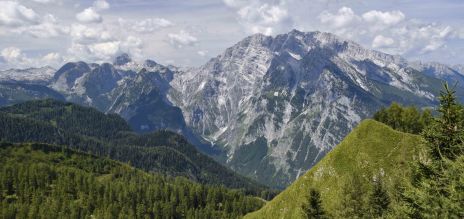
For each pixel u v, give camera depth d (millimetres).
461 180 33500
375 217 67938
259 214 129875
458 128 42531
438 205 34312
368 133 120062
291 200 122812
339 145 122812
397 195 63656
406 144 111688
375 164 111125
